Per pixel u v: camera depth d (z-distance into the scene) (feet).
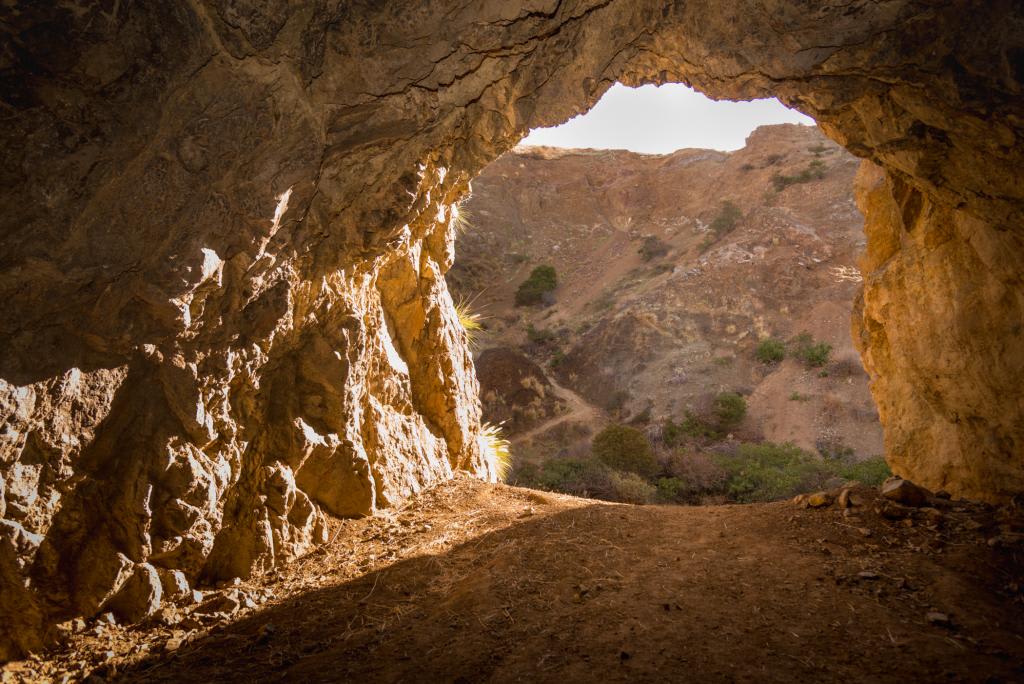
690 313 112.78
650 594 11.89
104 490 11.16
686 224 160.45
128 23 8.20
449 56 10.64
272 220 11.01
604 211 179.63
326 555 14.47
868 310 21.85
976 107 11.91
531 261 164.76
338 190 12.00
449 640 10.64
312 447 14.82
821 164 149.38
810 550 13.65
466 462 22.34
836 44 11.75
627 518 16.47
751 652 9.87
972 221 15.81
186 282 10.62
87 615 10.96
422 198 14.29
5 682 9.66
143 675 9.84
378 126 11.23
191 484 12.06
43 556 10.45
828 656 9.75
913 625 10.62
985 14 10.78
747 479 64.80
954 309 17.49
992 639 10.19
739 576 12.54
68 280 9.57
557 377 109.60
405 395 19.04
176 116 9.29
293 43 9.37
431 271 20.49
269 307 13.00
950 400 18.66
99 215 9.39
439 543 14.99
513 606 11.67
